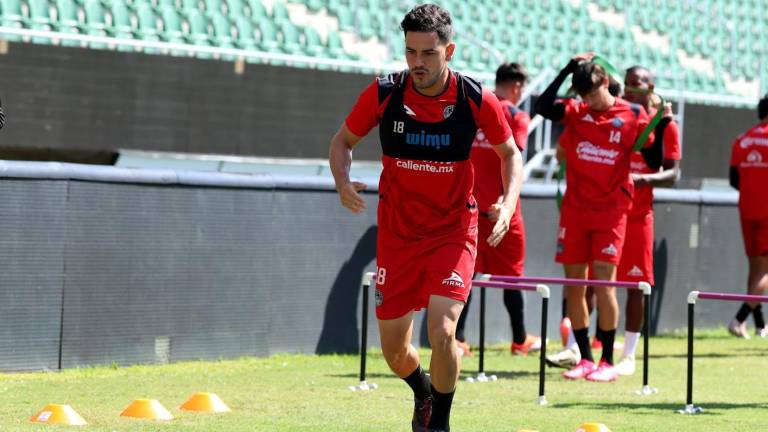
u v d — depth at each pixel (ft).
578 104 93.50
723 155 167.43
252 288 101.14
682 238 133.69
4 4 140.15
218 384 83.71
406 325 58.29
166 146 127.65
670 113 98.48
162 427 62.18
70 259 89.51
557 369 98.78
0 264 85.66
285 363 98.17
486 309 118.01
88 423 63.62
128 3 150.41
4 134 117.29
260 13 164.76
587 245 92.84
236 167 132.46
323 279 106.32
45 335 88.43
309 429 62.90
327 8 171.42
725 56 223.71
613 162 91.66
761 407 76.64
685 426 67.05
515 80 102.83
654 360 107.24
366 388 82.23
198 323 97.66
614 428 65.98
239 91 132.26
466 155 56.03
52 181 88.17
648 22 216.13
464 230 56.80
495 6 194.90
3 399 73.46
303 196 104.58
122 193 92.38
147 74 126.11
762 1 236.43
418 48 52.80
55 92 120.26
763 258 126.41
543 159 148.15
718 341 125.39
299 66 137.08
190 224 96.78
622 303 128.57
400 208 56.59
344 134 57.47
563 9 205.36
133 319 93.56
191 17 155.53
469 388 84.99
